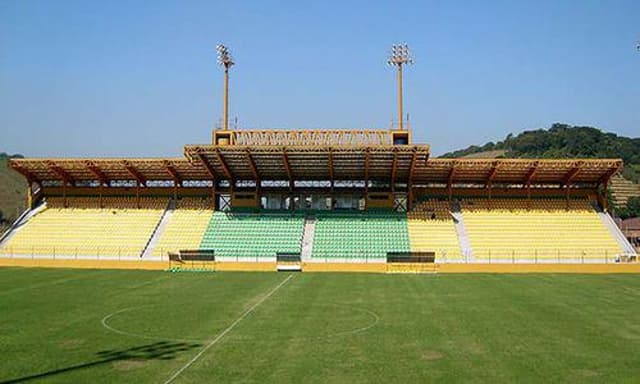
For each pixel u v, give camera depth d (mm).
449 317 33656
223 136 68000
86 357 24438
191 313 34688
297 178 72750
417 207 72188
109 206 74500
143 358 24234
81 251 66938
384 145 62219
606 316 33969
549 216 70438
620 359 24250
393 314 34562
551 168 68375
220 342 27172
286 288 45938
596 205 72312
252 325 31125
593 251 65125
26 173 73750
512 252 64688
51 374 21984
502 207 72000
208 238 68125
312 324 31453
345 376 21812
